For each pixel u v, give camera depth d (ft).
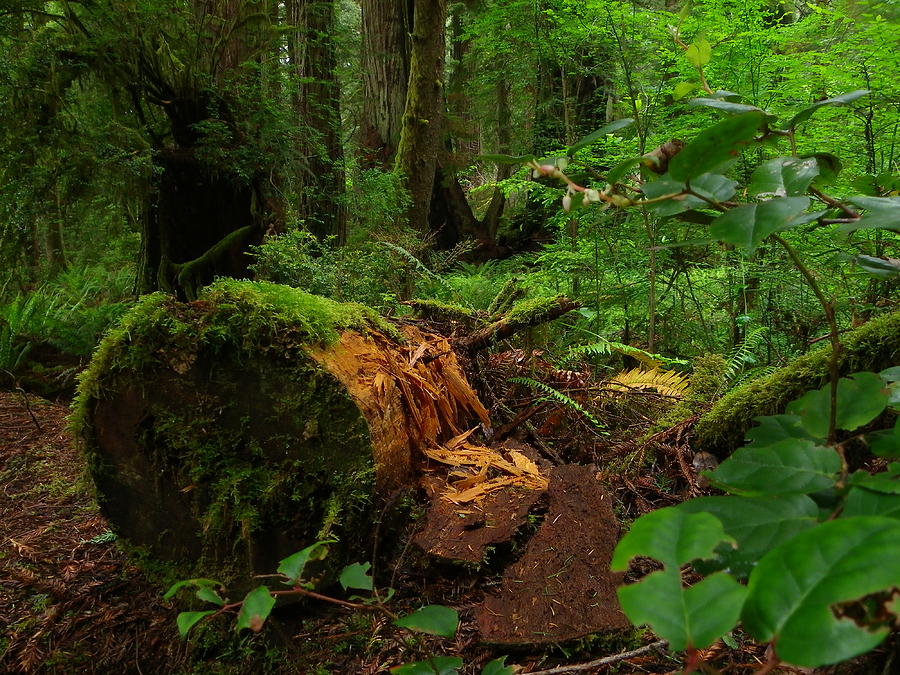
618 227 14.07
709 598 1.71
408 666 3.34
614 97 23.45
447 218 36.63
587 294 14.43
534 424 8.71
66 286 24.84
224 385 5.81
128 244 28.73
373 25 31.71
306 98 27.32
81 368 16.65
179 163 20.54
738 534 2.28
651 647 4.23
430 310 10.86
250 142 21.15
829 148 11.34
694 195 2.71
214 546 6.05
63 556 7.72
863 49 10.76
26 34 19.25
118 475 6.26
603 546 5.56
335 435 5.59
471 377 8.63
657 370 10.72
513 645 4.80
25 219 18.35
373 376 5.97
